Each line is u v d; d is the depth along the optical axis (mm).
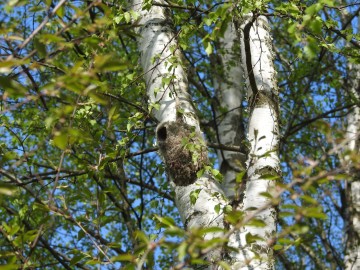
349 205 9055
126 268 2793
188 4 5652
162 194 5848
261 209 2559
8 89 2629
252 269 3498
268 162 4020
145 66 4953
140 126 4879
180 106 4547
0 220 6297
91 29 2971
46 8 2932
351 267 8203
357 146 8555
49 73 6629
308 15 3568
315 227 9820
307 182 2568
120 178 7211
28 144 6906
